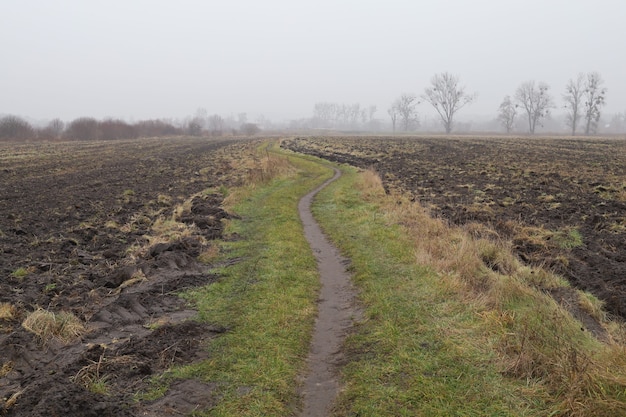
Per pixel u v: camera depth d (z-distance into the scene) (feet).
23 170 102.32
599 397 16.99
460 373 20.18
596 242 41.19
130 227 47.09
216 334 24.63
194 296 29.86
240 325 25.58
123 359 20.98
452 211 54.60
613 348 20.51
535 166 104.99
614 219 48.65
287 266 35.53
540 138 275.39
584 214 51.85
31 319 23.36
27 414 16.53
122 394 18.80
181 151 172.45
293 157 140.56
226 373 20.75
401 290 29.94
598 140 235.61
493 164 109.91
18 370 20.45
